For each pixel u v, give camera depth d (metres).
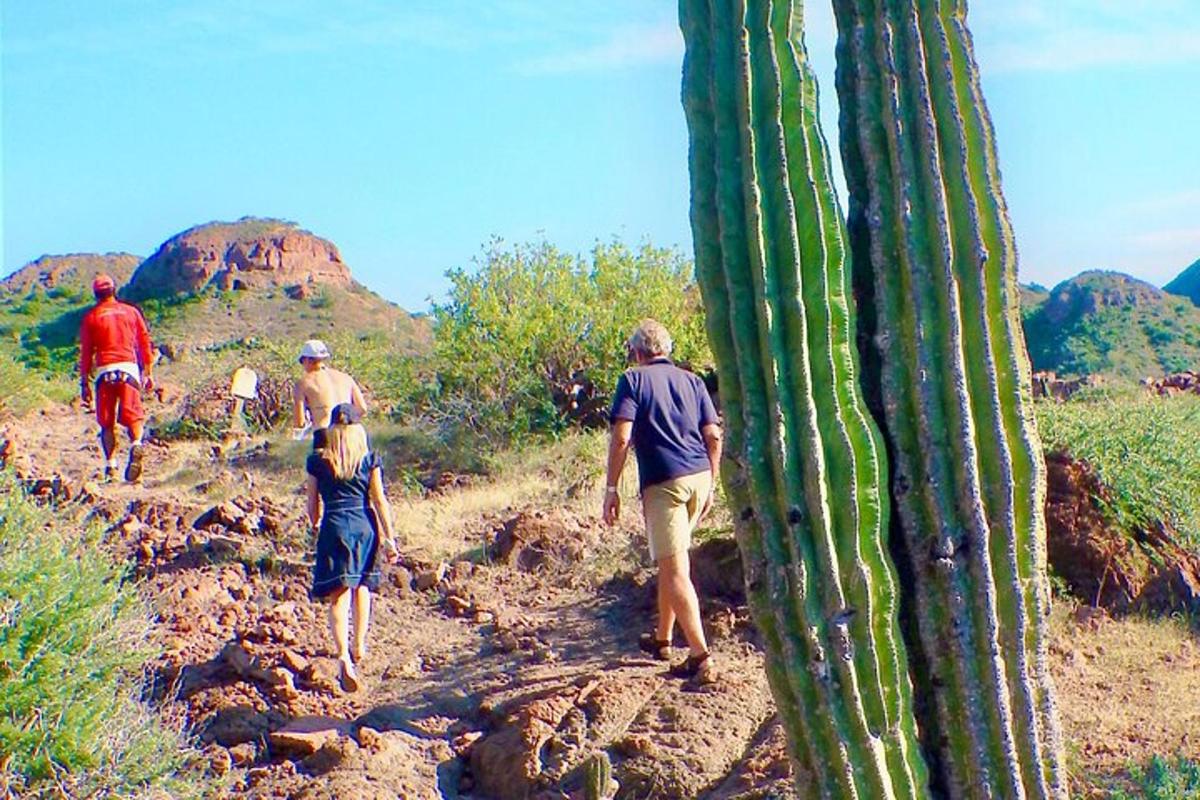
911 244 4.99
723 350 5.05
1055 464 8.74
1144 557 8.36
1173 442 9.45
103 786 6.69
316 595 8.37
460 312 16.44
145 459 16.67
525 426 14.70
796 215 4.96
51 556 7.39
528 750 7.11
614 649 8.48
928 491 4.96
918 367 4.97
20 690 6.70
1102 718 6.82
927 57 5.06
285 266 74.12
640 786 6.78
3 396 21.83
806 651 4.91
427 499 12.64
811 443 4.89
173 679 8.34
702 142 5.14
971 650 4.94
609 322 15.80
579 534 10.44
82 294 80.38
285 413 19.64
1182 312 43.56
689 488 7.72
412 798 6.96
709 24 5.22
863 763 4.86
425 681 8.41
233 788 7.09
